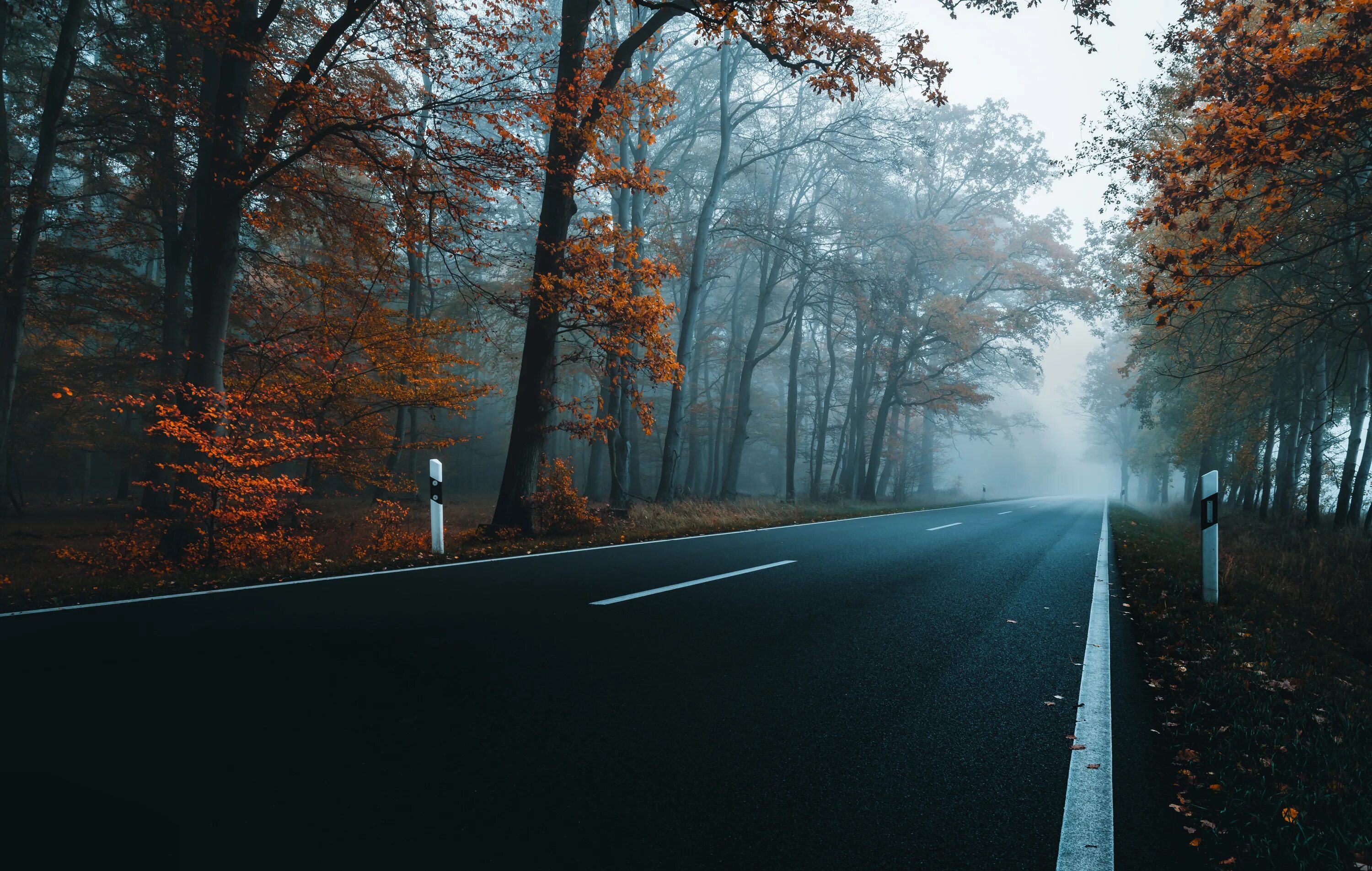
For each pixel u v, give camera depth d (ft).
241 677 11.37
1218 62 29.71
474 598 18.53
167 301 55.16
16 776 7.66
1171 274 28.68
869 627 17.15
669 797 7.89
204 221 32.45
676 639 14.99
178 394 31.73
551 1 67.10
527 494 39.37
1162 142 45.65
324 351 39.34
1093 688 13.23
